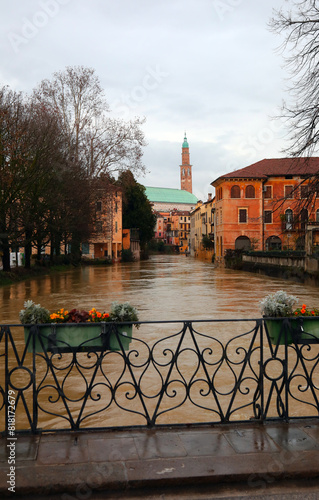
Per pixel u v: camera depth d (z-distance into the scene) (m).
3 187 26.69
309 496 3.62
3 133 26.22
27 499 3.56
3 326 4.50
